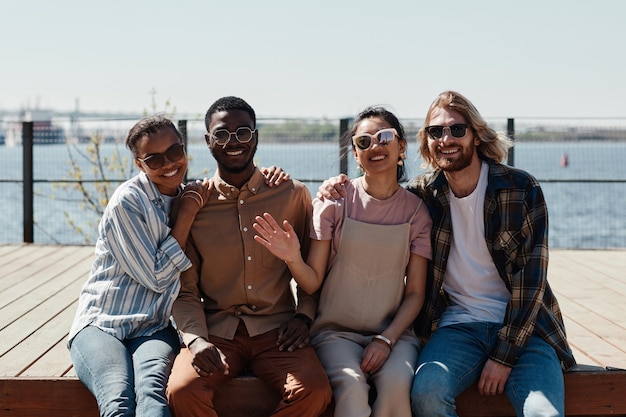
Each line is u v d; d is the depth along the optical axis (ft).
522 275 9.81
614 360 11.08
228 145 10.04
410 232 10.37
